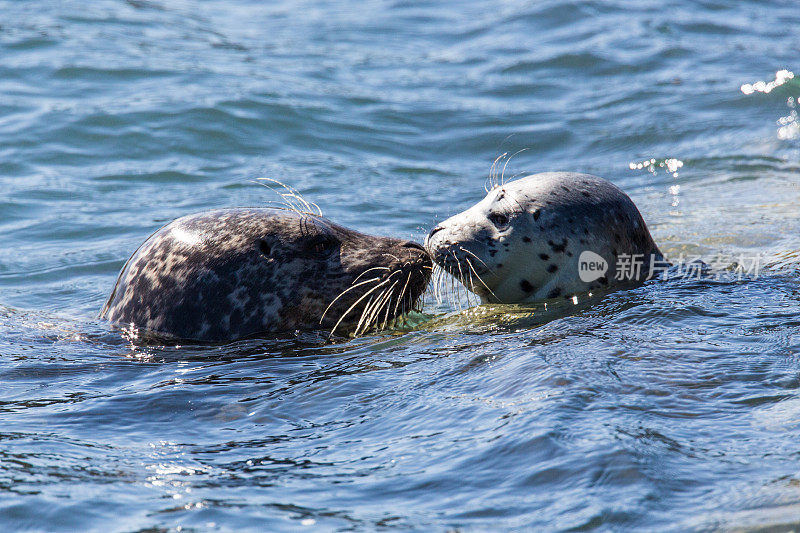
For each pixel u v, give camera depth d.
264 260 21.64
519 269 22.97
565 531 10.83
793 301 20.81
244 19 66.75
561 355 16.94
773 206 32.72
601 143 41.81
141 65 50.97
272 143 41.62
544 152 41.25
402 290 22.11
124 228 32.03
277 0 74.31
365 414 15.41
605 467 12.15
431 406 15.27
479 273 22.97
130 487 12.88
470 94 49.06
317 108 45.75
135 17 63.69
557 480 12.04
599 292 22.61
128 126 42.16
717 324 18.97
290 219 22.64
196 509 12.05
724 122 43.47
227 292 21.28
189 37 59.38
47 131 41.34
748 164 38.41
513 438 13.32
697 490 11.54
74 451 14.31
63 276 28.05
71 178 37.12
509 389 15.48
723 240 28.58
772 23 61.22
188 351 20.23
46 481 13.09
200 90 47.06
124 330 21.64
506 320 21.05
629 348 17.22
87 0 67.25
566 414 13.93
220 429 15.27
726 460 12.29
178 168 38.47
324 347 20.14
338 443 14.24
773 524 10.52
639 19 62.16
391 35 61.88
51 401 16.95
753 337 17.80
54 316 23.78
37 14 61.19
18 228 32.19
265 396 16.80
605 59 53.72
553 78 51.41
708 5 66.31
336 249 22.50
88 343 20.98
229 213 22.84
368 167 39.16
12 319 23.36
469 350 18.28
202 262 21.62
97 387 17.83
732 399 14.48
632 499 11.34
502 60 54.97
